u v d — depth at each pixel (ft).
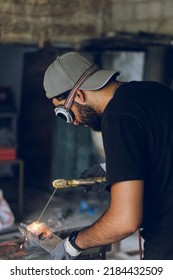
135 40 18.22
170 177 6.82
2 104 21.58
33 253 7.83
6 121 21.79
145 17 20.08
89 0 20.47
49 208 18.22
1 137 20.68
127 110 6.65
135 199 6.37
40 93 20.30
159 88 7.03
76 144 19.85
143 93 6.86
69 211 17.54
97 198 17.99
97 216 16.79
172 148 6.77
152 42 17.67
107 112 6.73
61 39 20.25
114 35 20.43
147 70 17.42
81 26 20.53
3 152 17.43
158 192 6.89
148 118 6.68
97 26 20.84
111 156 6.52
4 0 19.02
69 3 20.13
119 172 6.41
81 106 7.13
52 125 19.63
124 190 6.39
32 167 21.20
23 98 21.34
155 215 7.00
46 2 19.70
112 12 20.90
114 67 18.61
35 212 17.87
